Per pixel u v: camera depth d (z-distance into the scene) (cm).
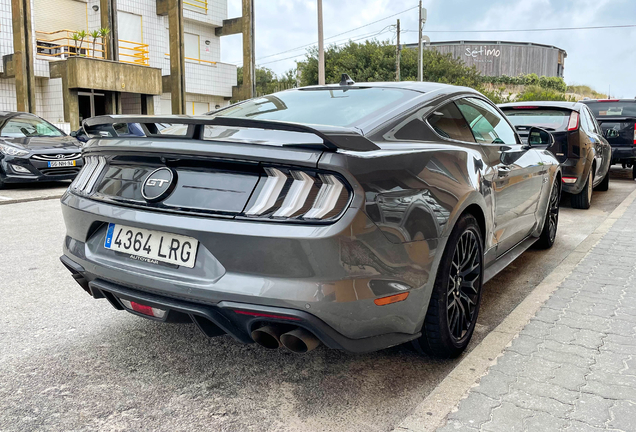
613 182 1062
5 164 916
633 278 363
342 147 186
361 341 200
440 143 252
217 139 198
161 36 2433
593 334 266
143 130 219
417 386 225
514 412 193
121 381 227
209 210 195
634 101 1038
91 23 2161
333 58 4166
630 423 186
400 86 286
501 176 299
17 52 1761
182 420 197
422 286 214
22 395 214
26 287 363
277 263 184
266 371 238
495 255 320
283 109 275
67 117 1811
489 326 295
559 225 594
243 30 2570
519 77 6669
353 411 204
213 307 194
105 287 221
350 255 185
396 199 200
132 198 215
